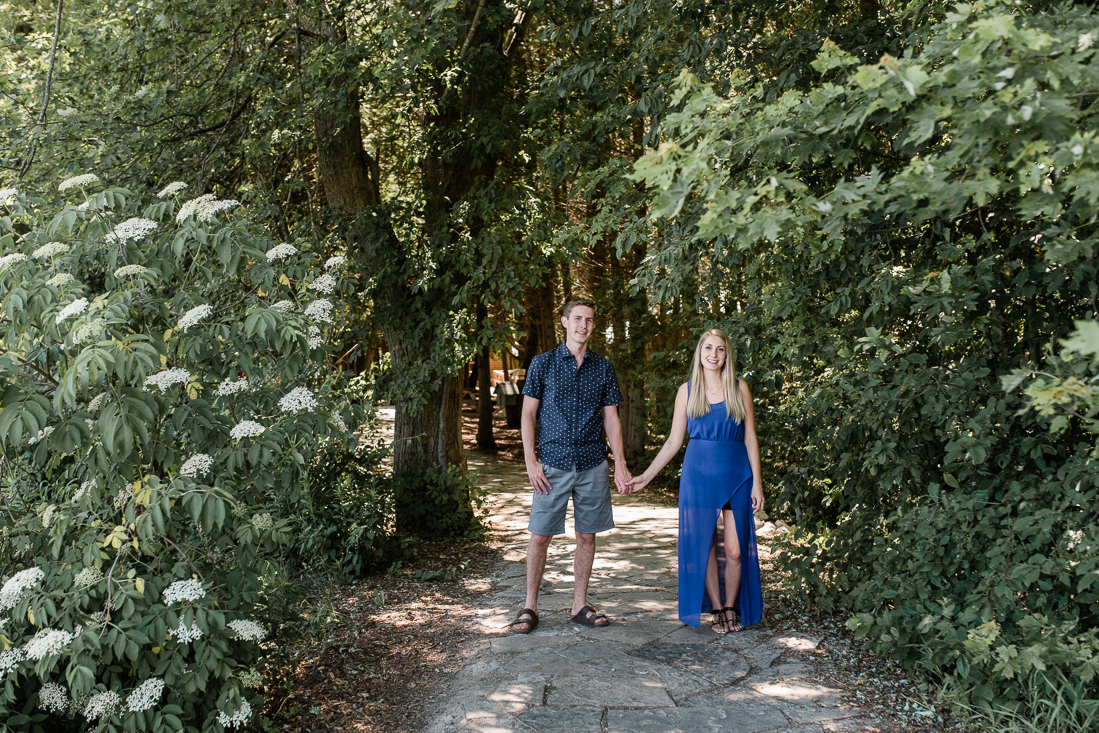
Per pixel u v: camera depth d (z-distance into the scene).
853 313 4.37
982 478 3.54
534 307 14.95
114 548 2.70
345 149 7.27
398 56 5.86
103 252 2.89
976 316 3.42
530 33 8.44
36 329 2.66
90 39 6.22
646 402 11.38
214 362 2.98
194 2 6.05
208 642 2.60
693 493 4.14
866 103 2.03
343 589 5.53
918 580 3.41
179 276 3.07
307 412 3.09
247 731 3.05
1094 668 2.74
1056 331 3.46
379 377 7.55
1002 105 1.73
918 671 3.45
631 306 11.48
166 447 2.70
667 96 4.32
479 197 6.96
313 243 6.62
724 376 4.11
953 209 1.95
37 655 2.33
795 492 4.56
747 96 2.26
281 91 6.47
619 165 4.72
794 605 4.61
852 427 4.03
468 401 22.88
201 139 6.52
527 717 3.15
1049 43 1.63
